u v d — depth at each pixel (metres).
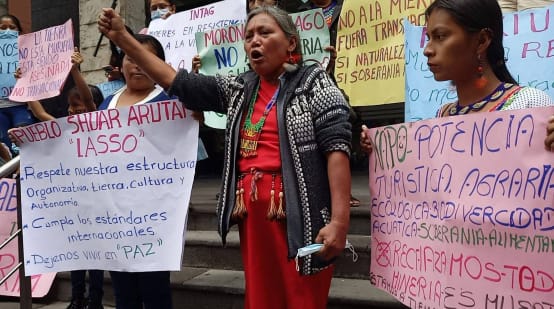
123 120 2.28
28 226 2.39
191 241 3.33
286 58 1.84
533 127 1.41
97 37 5.97
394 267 1.81
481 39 1.54
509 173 1.46
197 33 3.22
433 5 1.59
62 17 6.41
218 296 2.88
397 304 2.46
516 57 2.46
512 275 1.43
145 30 3.90
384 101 2.98
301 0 3.61
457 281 1.54
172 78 1.99
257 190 1.77
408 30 2.69
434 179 1.64
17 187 2.56
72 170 2.35
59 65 3.10
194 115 2.20
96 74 5.96
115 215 2.28
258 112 1.85
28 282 2.63
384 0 3.00
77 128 2.34
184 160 2.22
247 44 1.85
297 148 1.73
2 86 3.77
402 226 1.77
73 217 2.34
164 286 2.32
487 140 1.50
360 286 2.75
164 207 2.23
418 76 2.66
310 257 1.69
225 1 3.53
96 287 2.87
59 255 2.35
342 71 3.13
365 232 3.22
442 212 1.60
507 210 1.45
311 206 1.70
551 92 2.38
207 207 3.72
